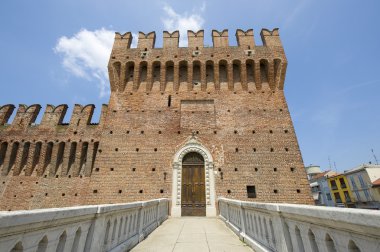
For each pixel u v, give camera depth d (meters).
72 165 26.02
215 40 27.19
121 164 21.16
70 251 4.82
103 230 6.22
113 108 24.08
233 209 12.24
